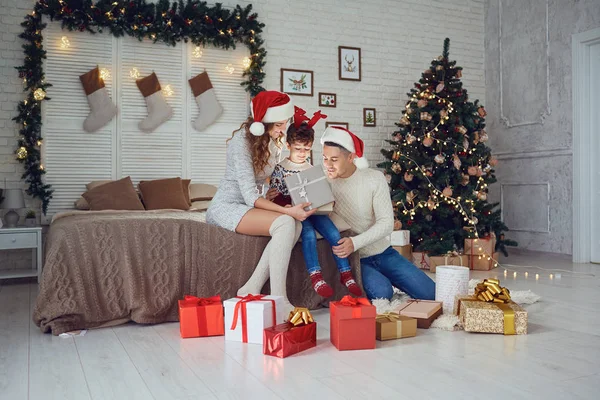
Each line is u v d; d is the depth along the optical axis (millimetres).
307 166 2855
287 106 2752
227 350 2150
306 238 2705
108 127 5020
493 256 4754
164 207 4676
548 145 5551
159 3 4945
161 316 2607
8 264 4691
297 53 5746
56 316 2430
